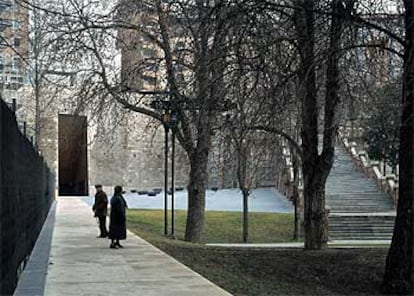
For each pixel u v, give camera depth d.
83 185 65.62
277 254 18.66
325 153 19.50
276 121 16.88
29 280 12.33
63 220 31.78
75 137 45.34
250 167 26.52
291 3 14.82
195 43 15.97
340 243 31.66
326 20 14.15
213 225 38.00
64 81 34.31
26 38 30.62
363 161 50.00
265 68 14.21
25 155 14.02
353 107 17.42
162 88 30.28
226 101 15.70
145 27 24.73
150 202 57.09
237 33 13.93
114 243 19.25
